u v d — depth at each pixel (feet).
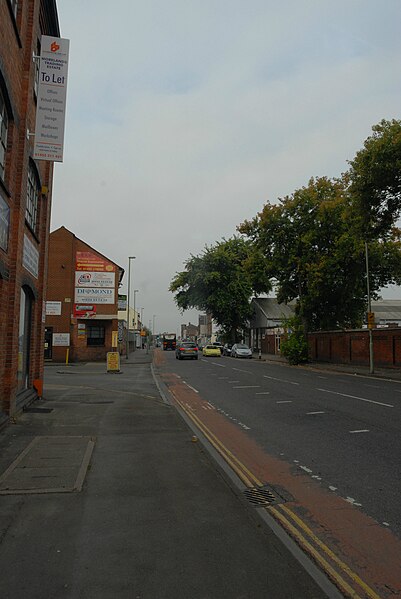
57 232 114.73
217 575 12.04
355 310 136.36
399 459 24.39
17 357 35.47
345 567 12.76
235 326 199.00
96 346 116.37
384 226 73.72
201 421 36.24
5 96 29.25
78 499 17.60
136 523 15.37
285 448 27.04
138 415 37.60
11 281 32.32
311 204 112.88
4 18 27.32
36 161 39.63
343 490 19.48
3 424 30.01
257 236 122.62
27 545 13.57
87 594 11.02
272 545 13.89
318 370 97.19
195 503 17.47
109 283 115.96
